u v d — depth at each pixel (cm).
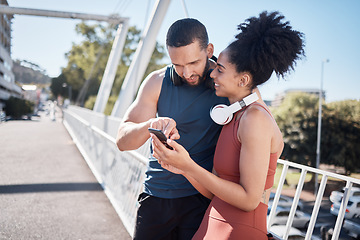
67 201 511
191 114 166
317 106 2970
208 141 169
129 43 5125
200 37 143
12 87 7631
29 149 1164
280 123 3070
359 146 2770
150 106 170
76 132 1466
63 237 368
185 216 174
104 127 950
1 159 921
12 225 398
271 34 115
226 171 126
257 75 120
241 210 123
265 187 124
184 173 132
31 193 553
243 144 116
